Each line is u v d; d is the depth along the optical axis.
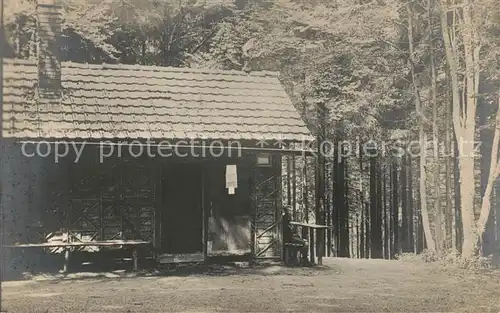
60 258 13.16
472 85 15.85
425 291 11.34
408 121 22.02
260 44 25.08
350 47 23.42
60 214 13.09
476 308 9.80
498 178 18.25
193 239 14.90
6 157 12.77
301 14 24.92
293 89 23.59
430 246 17.19
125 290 11.04
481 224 15.34
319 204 21.11
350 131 22.67
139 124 13.78
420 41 20.83
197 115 14.61
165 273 13.14
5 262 12.54
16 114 12.92
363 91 23.06
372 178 21.83
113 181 13.50
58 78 13.85
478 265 14.92
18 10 17.42
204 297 10.38
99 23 24.55
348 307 9.70
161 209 13.94
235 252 14.47
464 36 16.08
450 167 18.44
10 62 13.84
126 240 13.54
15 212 12.80
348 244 21.72
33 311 9.12
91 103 14.12
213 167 14.41
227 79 16.30
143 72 15.72
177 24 26.09
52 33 13.88
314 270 14.09
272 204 14.90
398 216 21.55
